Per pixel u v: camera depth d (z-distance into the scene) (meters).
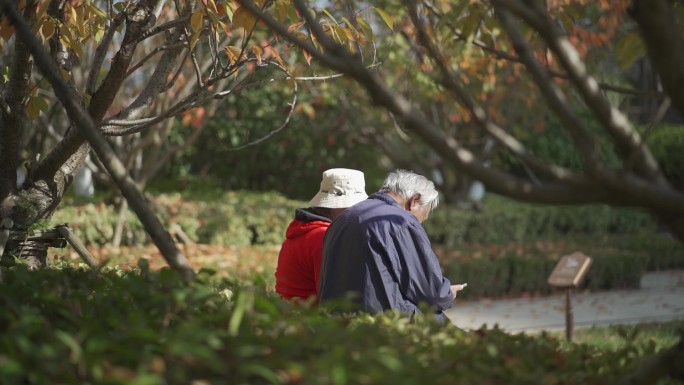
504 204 33.00
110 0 9.79
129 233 22.66
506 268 23.78
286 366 4.18
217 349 4.38
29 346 4.07
